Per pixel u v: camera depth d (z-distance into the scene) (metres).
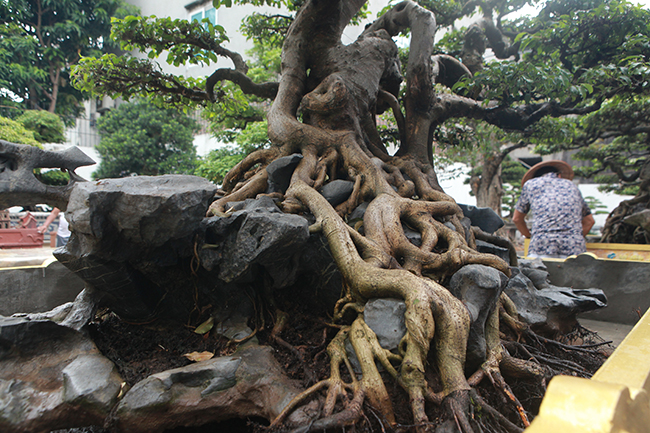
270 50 12.77
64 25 19.94
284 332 3.50
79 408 2.50
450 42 9.14
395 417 2.55
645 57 6.79
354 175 4.65
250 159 5.12
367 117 5.96
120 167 19.88
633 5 6.18
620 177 14.92
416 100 6.19
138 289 3.37
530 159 28.61
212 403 2.64
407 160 5.68
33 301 4.53
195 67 20.50
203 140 23.55
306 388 2.78
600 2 6.48
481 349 2.88
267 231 3.08
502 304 3.72
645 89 7.07
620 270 5.91
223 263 3.32
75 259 2.99
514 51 8.26
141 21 6.07
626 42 6.58
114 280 3.16
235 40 19.69
